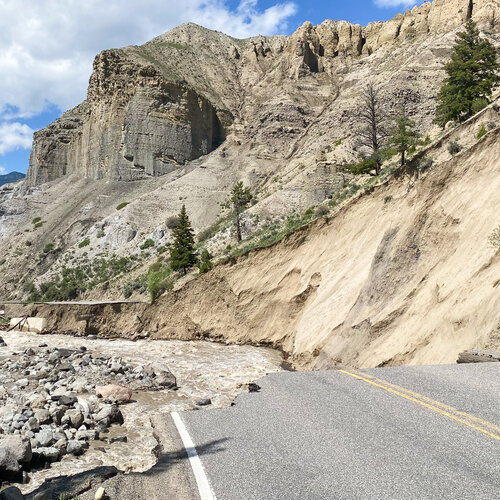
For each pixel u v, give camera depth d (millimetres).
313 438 5859
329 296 25703
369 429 6078
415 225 20750
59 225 118062
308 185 76125
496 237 15703
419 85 106375
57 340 36000
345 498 4258
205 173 119500
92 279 82938
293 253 33375
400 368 9766
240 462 5227
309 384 8836
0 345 28625
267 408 7344
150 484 4879
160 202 106000
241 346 31016
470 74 38562
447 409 6703
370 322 18812
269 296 32781
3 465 6168
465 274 16125
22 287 93312
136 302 42438
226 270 36719
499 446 5332
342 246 29453
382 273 20484
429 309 16641
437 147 27000
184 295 38812
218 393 13172
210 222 94375
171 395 12812
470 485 4402
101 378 14844
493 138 20438
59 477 6094
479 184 19578
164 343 33344
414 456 5141
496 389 7598
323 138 110000
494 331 12023
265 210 72312
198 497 4449
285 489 4508
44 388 12883
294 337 27172
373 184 32688
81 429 8641
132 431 9023
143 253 86312
